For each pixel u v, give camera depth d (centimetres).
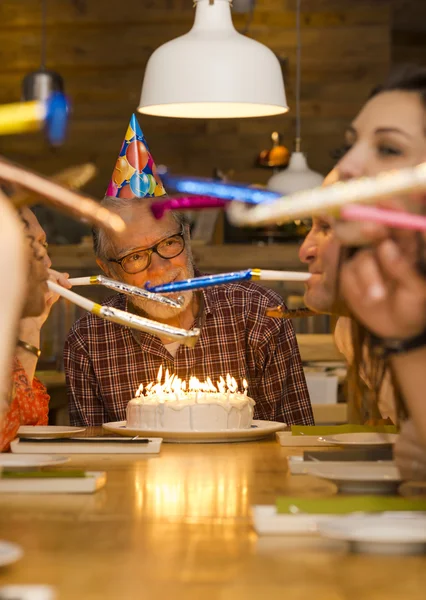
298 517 103
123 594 79
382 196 79
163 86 234
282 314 182
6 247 74
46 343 532
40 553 94
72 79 770
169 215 259
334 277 142
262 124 762
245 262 574
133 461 164
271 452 178
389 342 108
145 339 262
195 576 85
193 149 764
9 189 95
